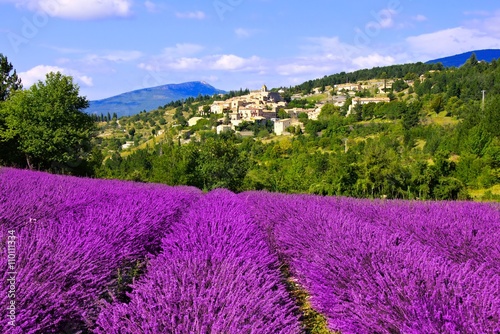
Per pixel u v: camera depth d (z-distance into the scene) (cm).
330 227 502
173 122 13912
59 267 278
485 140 3247
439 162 2067
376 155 2056
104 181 1515
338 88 16500
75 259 305
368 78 17588
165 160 2638
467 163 2547
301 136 8431
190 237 431
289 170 2542
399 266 326
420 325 233
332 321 321
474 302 248
